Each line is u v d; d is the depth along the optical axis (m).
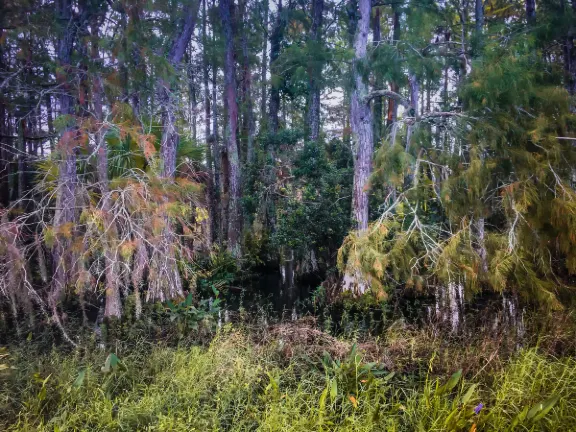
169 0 5.98
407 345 4.62
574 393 3.20
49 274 5.95
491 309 5.77
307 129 11.98
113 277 5.16
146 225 5.05
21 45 5.71
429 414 3.06
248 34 13.28
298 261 9.06
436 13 8.52
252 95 13.80
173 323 5.27
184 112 7.54
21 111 6.94
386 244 5.63
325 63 9.03
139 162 6.19
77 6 6.01
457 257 5.02
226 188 11.27
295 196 8.98
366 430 2.79
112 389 3.55
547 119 5.28
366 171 7.85
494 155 5.56
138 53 5.66
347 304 6.86
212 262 8.87
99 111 5.41
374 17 14.55
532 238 5.07
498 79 5.08
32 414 3.09
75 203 5.13
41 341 4.64
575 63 7.58
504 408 3.12
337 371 3.63
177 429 2.83
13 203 4.96
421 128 6.20
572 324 4.47
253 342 4.57
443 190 5.32
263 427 2.93
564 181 5.00
